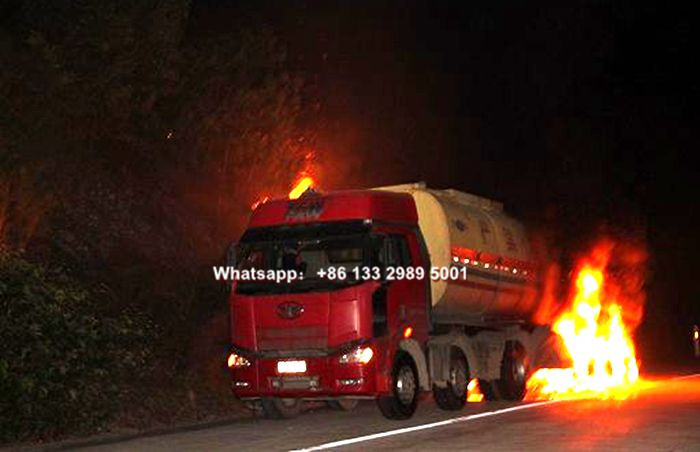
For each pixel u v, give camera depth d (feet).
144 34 70.85
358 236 48.08
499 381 61.67
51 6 66.49
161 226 72.13
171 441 42.78
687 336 155.63
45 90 60.54
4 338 43.34
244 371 48.42
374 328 46.93
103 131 69.67
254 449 39.01
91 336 46.39
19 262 46.19
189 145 78.54
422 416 51.65
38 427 43.91
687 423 45.55
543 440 39.88
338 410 57.82
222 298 67.92
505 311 63.72
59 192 64.44
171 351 58.85
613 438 40.19
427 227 54.39
